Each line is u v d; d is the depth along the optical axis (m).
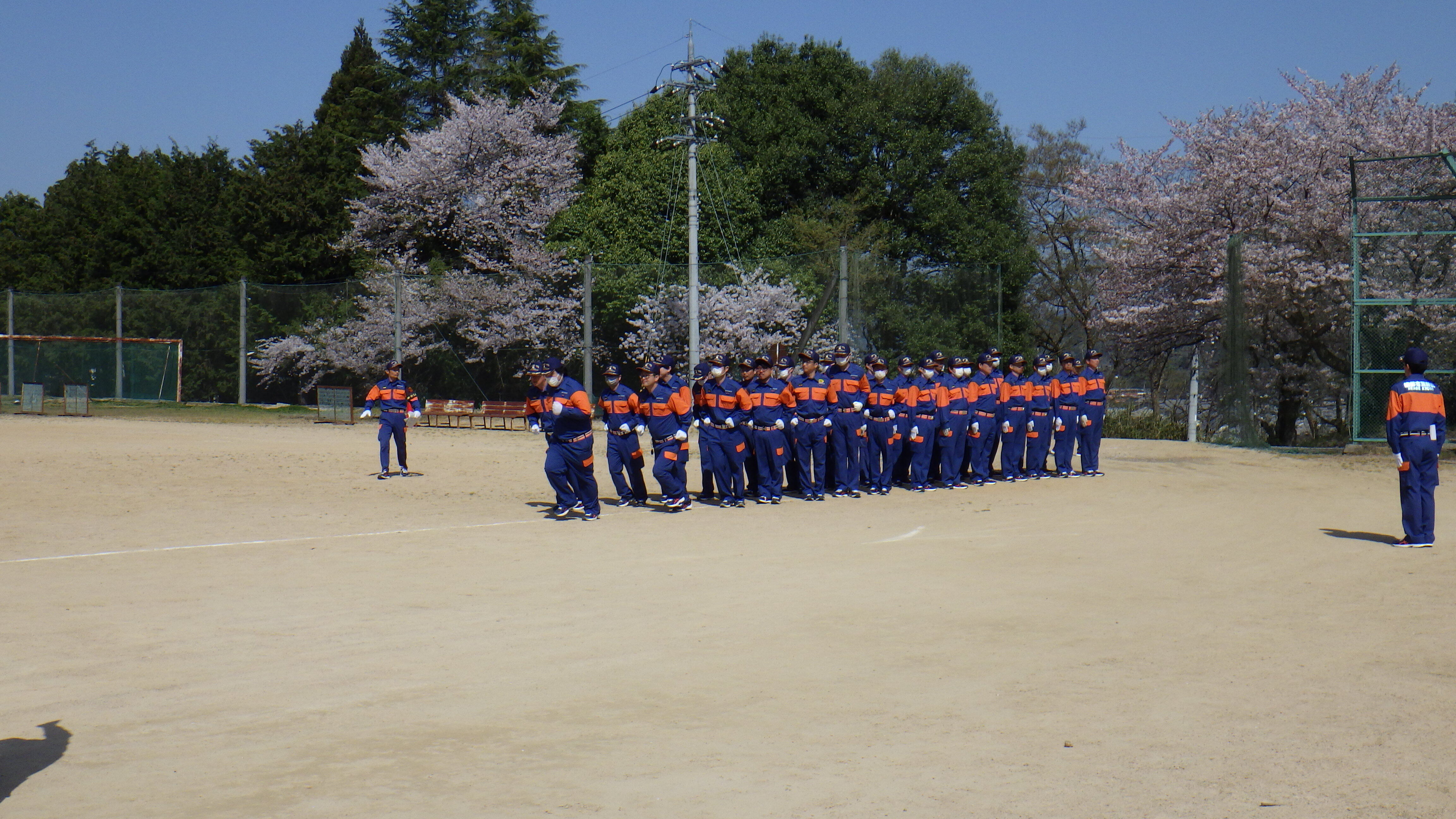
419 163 43.06
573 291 38.28
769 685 6.88
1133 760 5.53
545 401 14.34
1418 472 11.88
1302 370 26.36
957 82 47.81
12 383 42.22
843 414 16.47
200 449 24.73
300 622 8.62
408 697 6.68
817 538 12.66
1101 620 8.55
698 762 5.54
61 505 15.36
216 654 7.66
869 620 8.57
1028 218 52.75
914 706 6.45
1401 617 8.64
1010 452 18.59
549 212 42.62
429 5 55.09
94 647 7.85
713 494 16.39
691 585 9.95
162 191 54.91
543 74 54.88
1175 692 6.68
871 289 35.53
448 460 22.75
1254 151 27.83
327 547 12.12
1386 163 25.86
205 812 4.88
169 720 6.25
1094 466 19.44
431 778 5.31
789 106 46.16
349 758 5.61
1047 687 6.80
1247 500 15.84
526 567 10.91
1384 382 22.30
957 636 8.06
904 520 14.12
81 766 5.50
